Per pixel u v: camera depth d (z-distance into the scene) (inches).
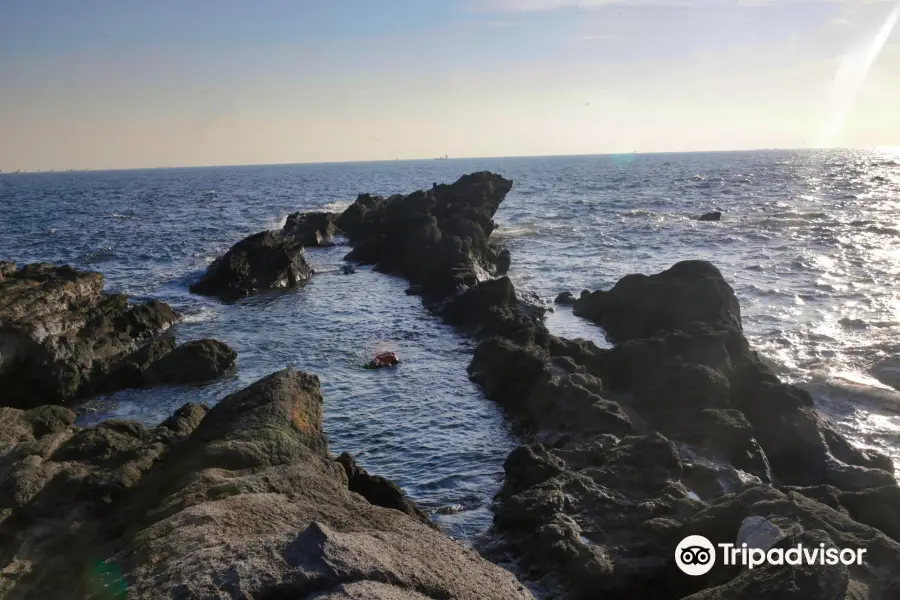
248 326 1246.9
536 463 564.1
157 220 3216.0
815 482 634.8
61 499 395.9
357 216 2512.3
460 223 1758.1
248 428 474.0
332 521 319.9
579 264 1772.9
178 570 252.2
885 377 884.6
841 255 1700.3
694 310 958.4
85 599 269.9
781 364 934.4
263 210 3695.9
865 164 7352.4
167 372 954.1
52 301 1024.9
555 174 7283.5
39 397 888.3
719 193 3782.0
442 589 253.0
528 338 902.4
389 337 1123.9
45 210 4005.9
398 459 680.4
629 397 735.1
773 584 302.2
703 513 440.1
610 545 454.6
